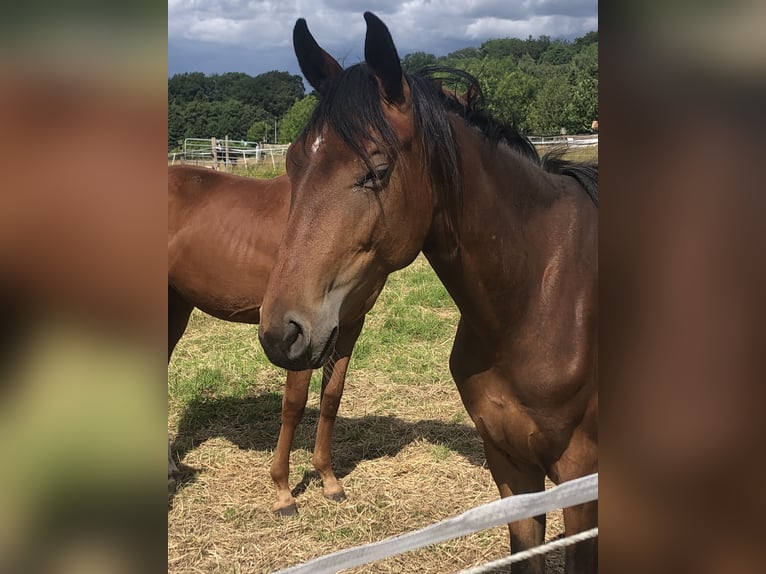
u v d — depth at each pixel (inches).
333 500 124.3
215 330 232.1
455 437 149.7
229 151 855.1
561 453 63.4
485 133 62.2
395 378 184.5
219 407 168.6
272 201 125.1
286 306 52.8
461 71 65.7
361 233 53.9
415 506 120.8
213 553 108.8
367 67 55.5
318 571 44.7
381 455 142.6
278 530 115.1
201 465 139.5
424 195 56.4
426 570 101.5
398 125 54.3
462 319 68.5
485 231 59.1
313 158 54.2
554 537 106.8
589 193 67.6
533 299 60.9
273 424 160.6
